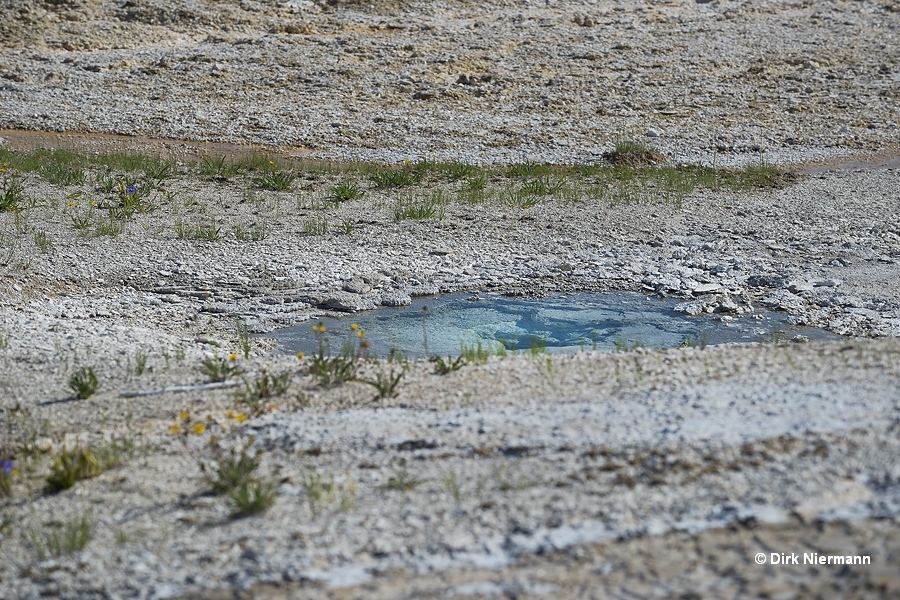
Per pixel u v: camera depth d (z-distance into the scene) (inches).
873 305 713.0
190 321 694.5
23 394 501.4
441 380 482.0
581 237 911.7
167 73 1766.7
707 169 1263.5
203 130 1485.0
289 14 2140.7
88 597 305.9
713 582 278.7
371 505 344.5
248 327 681.6
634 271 806.5
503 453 378.0
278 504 353.1
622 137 1460.4
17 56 1846.7
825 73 1795.0
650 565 290.2
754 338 655.1
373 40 1961.1
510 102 1641.2
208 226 931.3
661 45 1952.5
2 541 345.4
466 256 853.8
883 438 347.9
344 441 406.0
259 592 296.5
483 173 1206.3
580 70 1803.6
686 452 358.0
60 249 845.2
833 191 1112.2
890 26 2084.2
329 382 490.3
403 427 415.5
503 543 310.2
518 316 706.2
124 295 746.2
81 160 1224.8
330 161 1322.6
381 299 739.4
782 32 2044.8
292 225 946.1
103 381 520.4
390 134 1473.9
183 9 2085.4
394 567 303.0
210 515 350.0
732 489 326.6
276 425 431.5
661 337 658.8
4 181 1088.8
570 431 391.9
